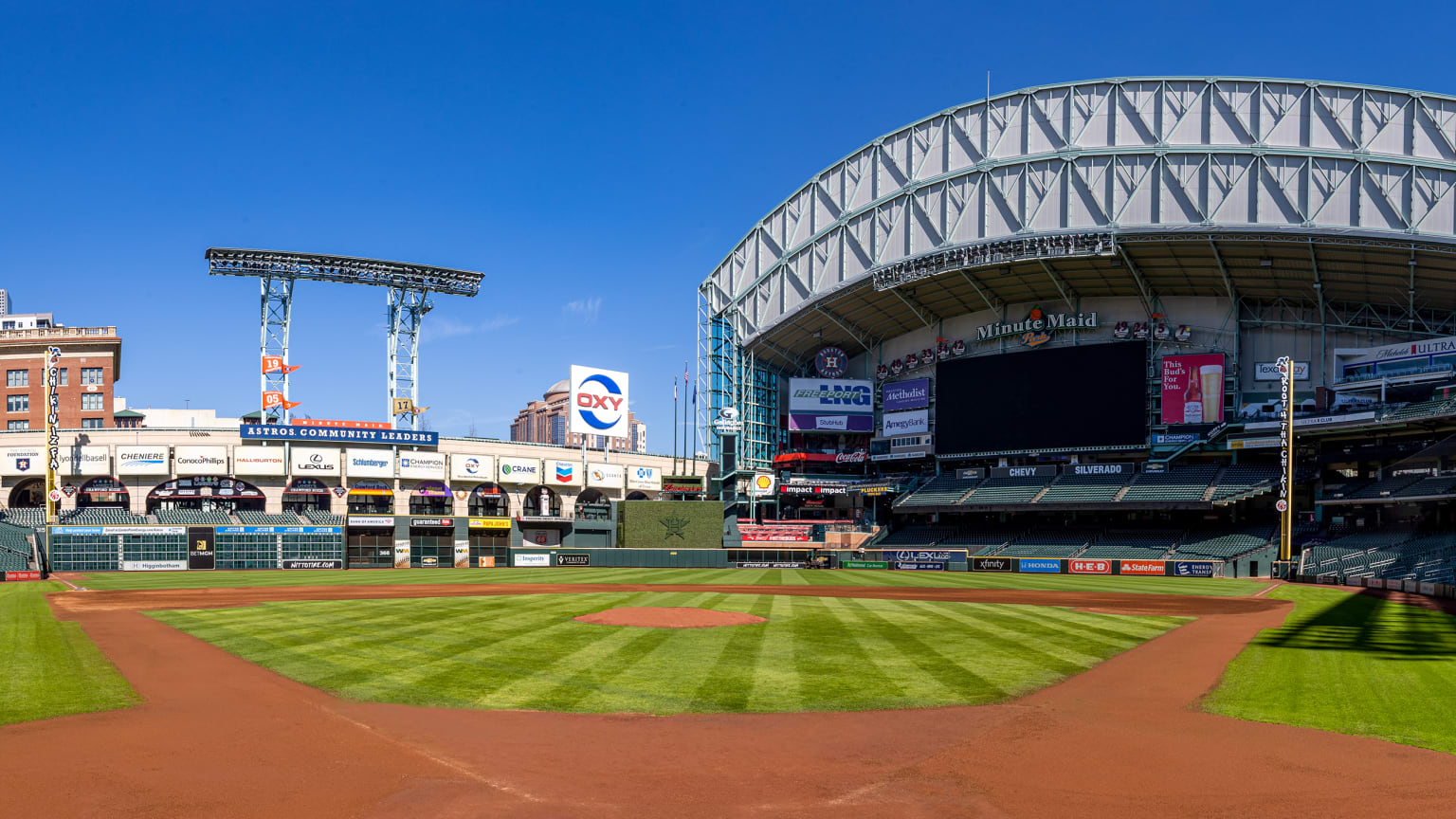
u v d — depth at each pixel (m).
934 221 83.62
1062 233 75.56
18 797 11.71
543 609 36.28
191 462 85.44
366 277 91.88
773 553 88.50
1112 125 77.31
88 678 19.97
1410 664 22.61
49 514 78.56
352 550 87.62
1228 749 14.14
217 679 19.69
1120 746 14.30
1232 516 78.31
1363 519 72.00
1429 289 72.31
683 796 11.84
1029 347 87.44
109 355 98.00
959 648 24.78
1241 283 78.75
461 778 12.49
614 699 17.48
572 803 11.54
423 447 92.06
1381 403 70.19
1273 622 33.16
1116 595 48.06
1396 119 69.94
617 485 102.00
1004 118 81.31
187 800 11.59
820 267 90.88
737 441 96.44
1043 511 87.56
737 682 19.33
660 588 53.56
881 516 98.50
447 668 20.88
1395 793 11.98
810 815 11.12
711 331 99.31
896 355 98.44
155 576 69.00
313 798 11.67
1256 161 72.69
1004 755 13.80
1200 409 79.06
